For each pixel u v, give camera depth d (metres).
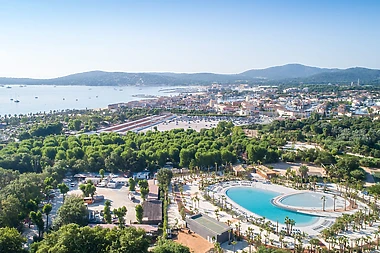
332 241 185.38
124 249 133.75
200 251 183.75
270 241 194.50
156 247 148.50
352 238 197.38
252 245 191.75
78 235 140.25
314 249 183.00
